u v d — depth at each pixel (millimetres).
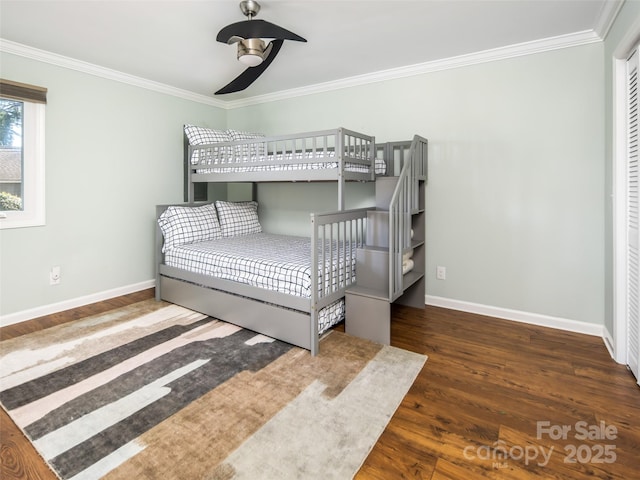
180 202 4137
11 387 1942
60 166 3113
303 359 2277
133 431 1593
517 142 2889
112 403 1802
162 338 2588
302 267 2473
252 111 4395
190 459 1429
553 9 2262
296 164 2889
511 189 2939
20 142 2904
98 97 3346
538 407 1791
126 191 3627
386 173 3412
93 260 3396
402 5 2221
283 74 3512
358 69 3363
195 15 2332
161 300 3484
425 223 3312
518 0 2158
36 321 2910
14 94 2754
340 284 2664
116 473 1355
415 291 3322
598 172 2609
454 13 2322
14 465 1400
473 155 3074
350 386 1970
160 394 1883
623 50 2084
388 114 3457
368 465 1409
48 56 2957
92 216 3367
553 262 2816
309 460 1430
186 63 3221
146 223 3828
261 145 4199
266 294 2574
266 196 4426
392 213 2400
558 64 2697
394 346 2480
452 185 3182
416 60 3135
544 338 2629
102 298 3475
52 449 1479
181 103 4098
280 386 1966
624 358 2223
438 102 3199
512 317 3000
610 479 1348
